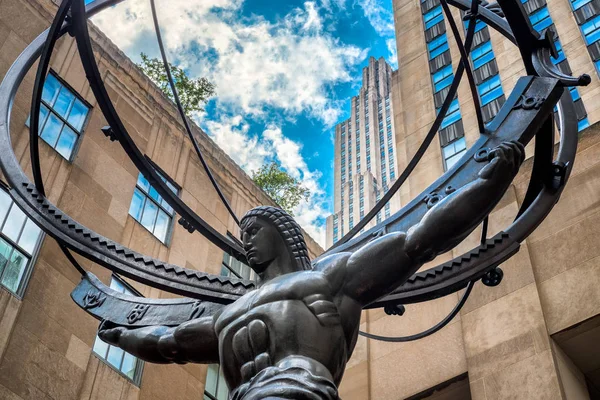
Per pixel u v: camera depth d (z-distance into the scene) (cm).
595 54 2242
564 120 603
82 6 551
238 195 2108
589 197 1584
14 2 1673
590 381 1479
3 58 1570
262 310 384
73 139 1656
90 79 562
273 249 431
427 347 1634
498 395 1394
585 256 1496
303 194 2622
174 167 1927
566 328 1414
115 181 1702
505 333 1481
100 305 520
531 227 543
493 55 2559
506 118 473
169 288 513
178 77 2325
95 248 533
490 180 384
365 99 11875
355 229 648
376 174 10656
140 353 458
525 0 2595
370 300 402
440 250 394
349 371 1711
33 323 1332
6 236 1373
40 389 1284
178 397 1559
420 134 2519
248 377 370
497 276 544
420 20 3047
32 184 562
